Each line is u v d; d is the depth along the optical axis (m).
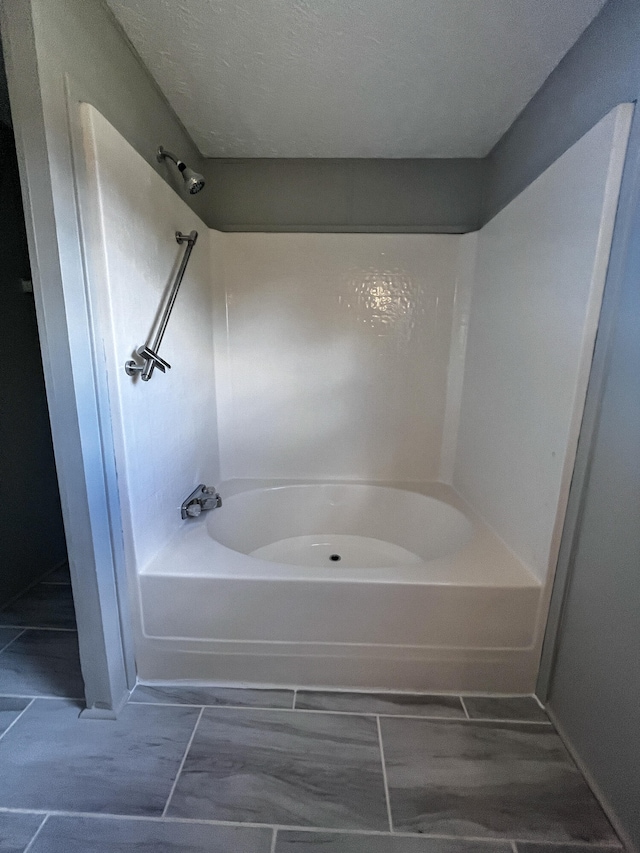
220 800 0.92
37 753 1.02
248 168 1.77
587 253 0.97
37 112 0.80
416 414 1.96
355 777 0.98
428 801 0.93
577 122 1.07
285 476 2.03
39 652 1.37
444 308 1.85
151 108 1.25
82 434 0.96
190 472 1.57
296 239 1.81
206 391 1.75
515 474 1.33
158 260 1.25
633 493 0.85
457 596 1.17
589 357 0.99
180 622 1.22
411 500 1.89
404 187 1.78
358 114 1.42
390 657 1.22
